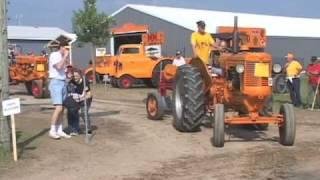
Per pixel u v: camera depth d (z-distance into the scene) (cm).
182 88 1344
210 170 984
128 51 3172
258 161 1053
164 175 952
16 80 2623
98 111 1839
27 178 934
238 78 1198
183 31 3994
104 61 3438
